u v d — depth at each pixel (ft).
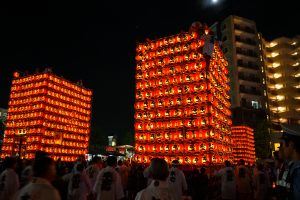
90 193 30.40
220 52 95.81
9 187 24.45
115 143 254.27
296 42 212.64
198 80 77.97
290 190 12.76
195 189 42.98
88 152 163.63
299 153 13.83
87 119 167.43
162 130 79.51
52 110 142.92
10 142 139.44
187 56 81.56
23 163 35.91
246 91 180.75
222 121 85.46
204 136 72.69
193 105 76.79
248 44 190.70
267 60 213.46
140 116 84.23
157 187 12.77
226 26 194.08
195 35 82.48
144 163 78.59
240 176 43.29
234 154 156.66
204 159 71.20
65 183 31.65
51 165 12.64
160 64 86.07
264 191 37.96
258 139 166.71
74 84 161.58
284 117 199.31
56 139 141.28
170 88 81.51
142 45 91.35
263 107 183.21
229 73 184.75
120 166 47.21
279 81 208.03
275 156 25.68
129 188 53.42
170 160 75.56
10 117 143.84
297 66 211.82
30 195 11.27
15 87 147.74
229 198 39.60
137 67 90.02
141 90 87.10
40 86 142.20
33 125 136.87
